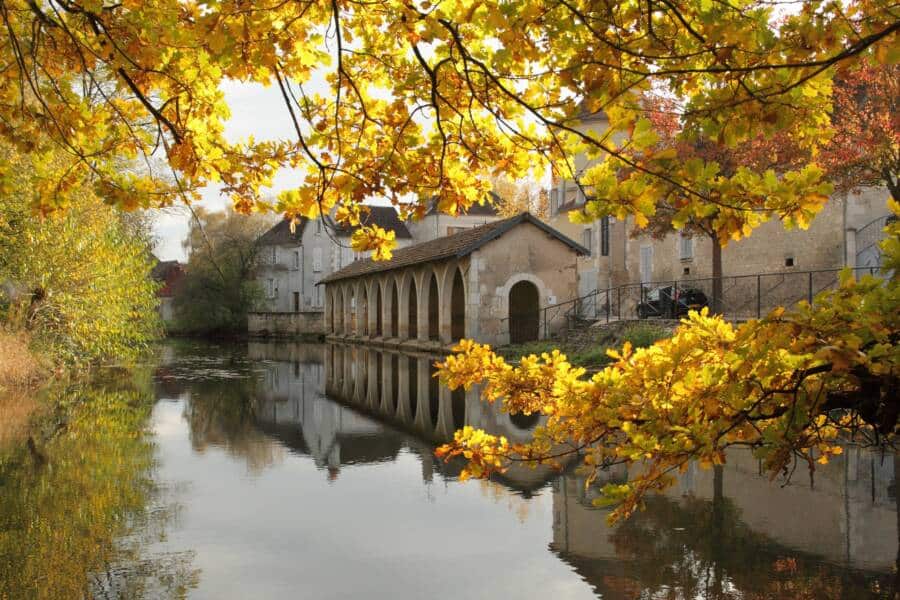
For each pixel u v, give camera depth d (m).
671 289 27.98
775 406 2.91
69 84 3.96
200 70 3.73
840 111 16.11
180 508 6.96
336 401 15.34
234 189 3.97
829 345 2.56
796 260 23.83
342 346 37.50
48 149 4.00
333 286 47.25
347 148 3.93
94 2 3.44
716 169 2.77
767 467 2.92
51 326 18.33
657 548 5.60
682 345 3.02
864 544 5.57
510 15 2.82
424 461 9.21
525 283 31.11
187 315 53.31
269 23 3.24
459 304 36.12
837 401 2.98
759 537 5.80
